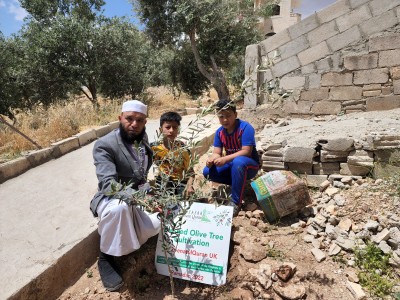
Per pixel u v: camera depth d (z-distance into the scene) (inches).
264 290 97.7
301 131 188.4
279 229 124.2
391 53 227.3
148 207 85.5
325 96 249.6
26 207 141.6
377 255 104.3
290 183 125.1
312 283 98.8
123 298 97.8
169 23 440.8
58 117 284.8
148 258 112.4
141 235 103.2
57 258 101.7
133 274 106.4
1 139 229.8
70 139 235.8
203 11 419.5
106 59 473.7
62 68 462.3
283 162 156.3
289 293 93.6
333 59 244.2
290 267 100.1
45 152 209.8
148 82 569.9
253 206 138.2
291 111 260.2
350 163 145.7
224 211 110.0
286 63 257.8
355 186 138.9
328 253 109.9
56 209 138.4
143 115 104.3
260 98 270.5
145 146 112.3
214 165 139.5
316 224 121.0
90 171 187.3
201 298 98.2
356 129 170.9
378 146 141.4
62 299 98.3
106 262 103.5
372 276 98.7
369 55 233.3
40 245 110.4
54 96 470.3
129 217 96.1
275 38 258.1
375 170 141.2
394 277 98.9
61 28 444.8
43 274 95.7
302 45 250.7
